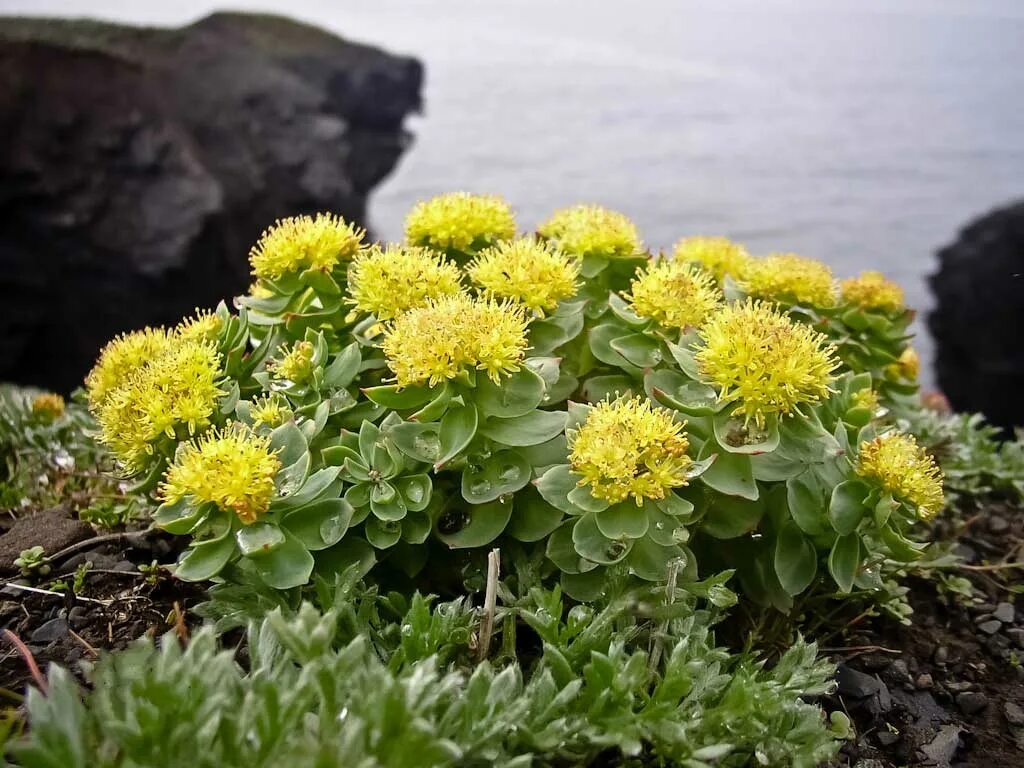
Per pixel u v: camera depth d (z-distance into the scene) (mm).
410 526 220
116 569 256
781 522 231
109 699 163
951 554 310
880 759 220
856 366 314
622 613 204
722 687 193
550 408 268
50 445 341
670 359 246
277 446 219
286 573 199
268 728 149
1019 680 253
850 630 266
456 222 274
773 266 303
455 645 200
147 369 251
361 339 253
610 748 191
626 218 289
